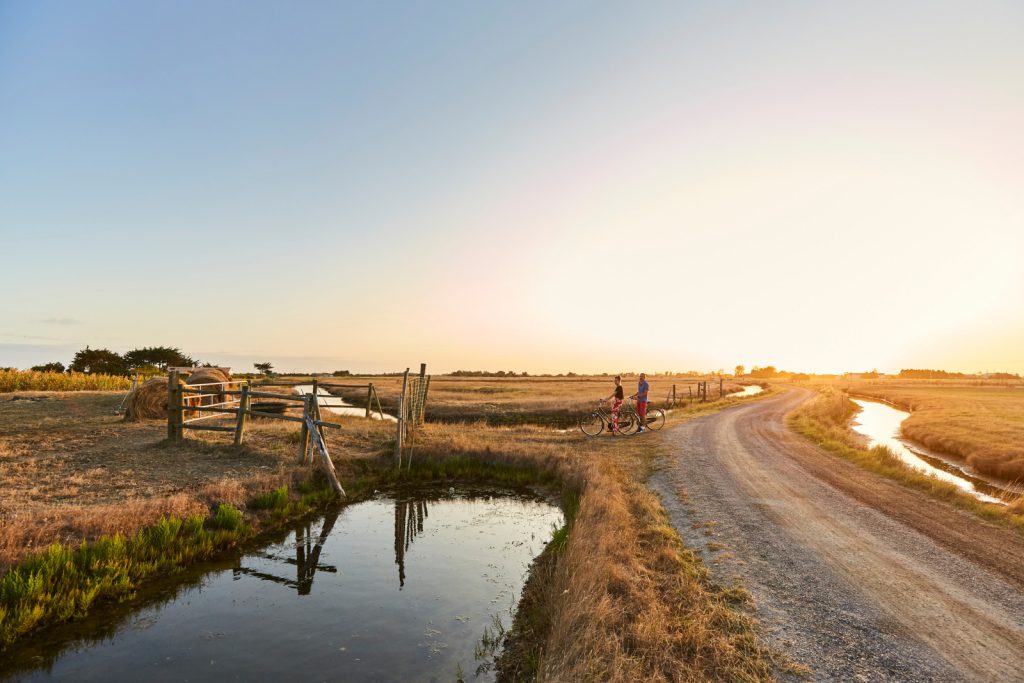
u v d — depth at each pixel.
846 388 84.75
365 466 14.59
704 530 9.01
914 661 5.04
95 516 8.04
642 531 8.80
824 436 20.31
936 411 35.22
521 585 7.93
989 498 13.41
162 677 5.34
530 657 5.78
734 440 19.38
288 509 10.60
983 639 5.46
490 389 55.16
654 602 6.04
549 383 76.12
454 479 14.57
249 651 5.90
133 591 7.14
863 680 4.71
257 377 69.44
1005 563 7.58
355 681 5.37
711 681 4.70
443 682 5.39
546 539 10.05
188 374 20.64
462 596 7.50
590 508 9.66
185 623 6.50
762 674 4.80
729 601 6.32
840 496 11.35
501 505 12.38
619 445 17.86
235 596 7.31
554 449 16.12
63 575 6.63
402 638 6.29
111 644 5.95
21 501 8.64
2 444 12.68
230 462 12.70
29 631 6.01
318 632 6.38
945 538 8.65
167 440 13.94
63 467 11.11
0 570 6.42
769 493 11.57
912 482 12.52
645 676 4.73
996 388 80.12
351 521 10.95
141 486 10.25
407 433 17.27
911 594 6.54
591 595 5.89
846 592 6.58
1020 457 16.83
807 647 5.29
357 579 8.04
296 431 16.81
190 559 8.20
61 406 20.17
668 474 13.43
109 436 14.47
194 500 9.50
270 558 8.77
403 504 12.32
